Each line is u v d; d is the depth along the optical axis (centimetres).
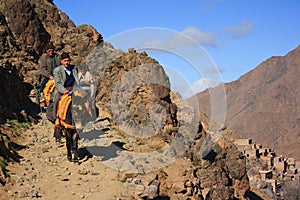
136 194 1076
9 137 1345
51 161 1247
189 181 1251
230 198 1527
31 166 1192
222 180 1545
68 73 1218
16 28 2094
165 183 1206
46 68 1288
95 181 1129
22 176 1118
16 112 1599
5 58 1902
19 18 2098
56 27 2320
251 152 5278
